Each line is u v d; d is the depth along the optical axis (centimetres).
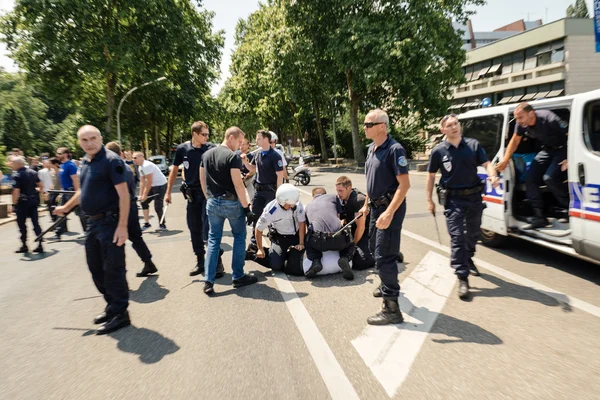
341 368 276
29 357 317
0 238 880
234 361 293
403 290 417
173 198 1461
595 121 394
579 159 401
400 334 320
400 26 2078
